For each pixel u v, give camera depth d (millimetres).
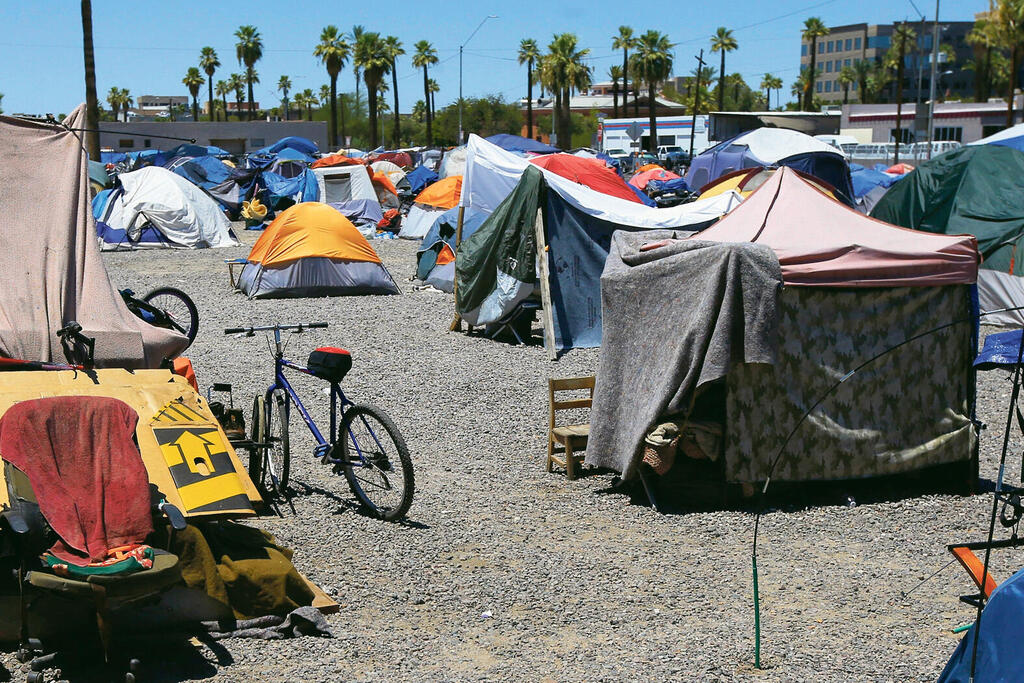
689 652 4824
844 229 8008
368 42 78000
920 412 7500
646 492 7305
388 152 55938
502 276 13578
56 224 6508
